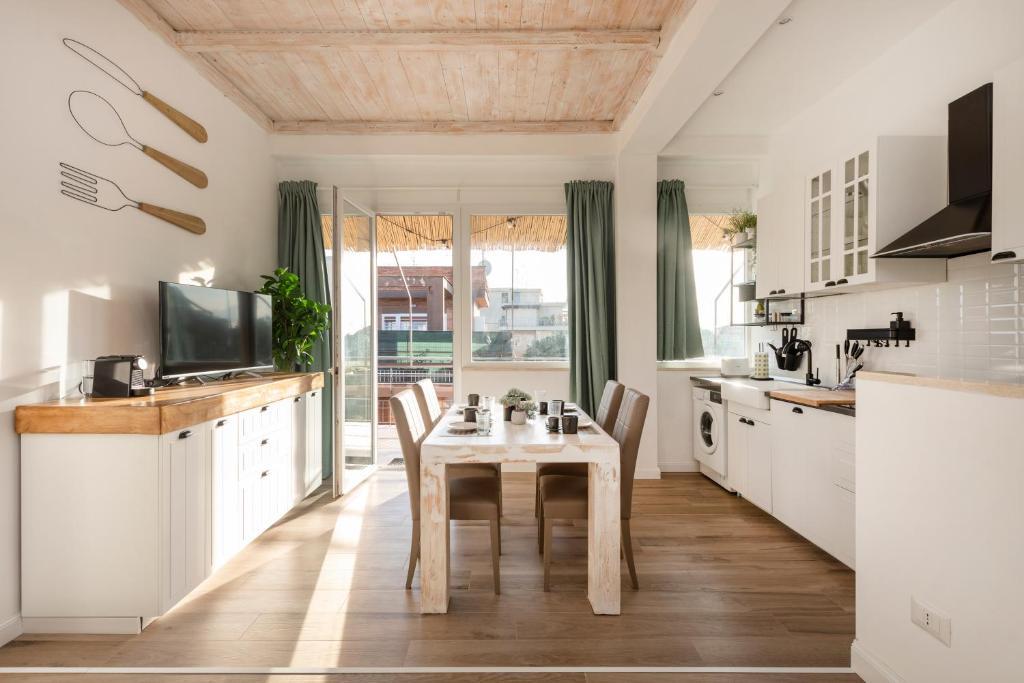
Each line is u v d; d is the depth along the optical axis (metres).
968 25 2.54
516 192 4.78
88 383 2.45
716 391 4.20
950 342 2.67
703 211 4.79
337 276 3.91
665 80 3.13
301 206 4.52
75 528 2.17
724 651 2.06
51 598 2.17
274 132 4.41
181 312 2.95
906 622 1.71
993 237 2.04
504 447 2.35
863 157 2.83
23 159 2.16
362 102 4.04
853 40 2.97
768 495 3.45
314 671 1.93
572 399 4.65
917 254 2.60
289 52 3.27
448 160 4.65
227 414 2.67
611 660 2.00
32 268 2.21
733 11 2.41
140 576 2.17
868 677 1.86
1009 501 1.34
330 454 4.55
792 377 4.15
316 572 2.76
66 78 2.38
